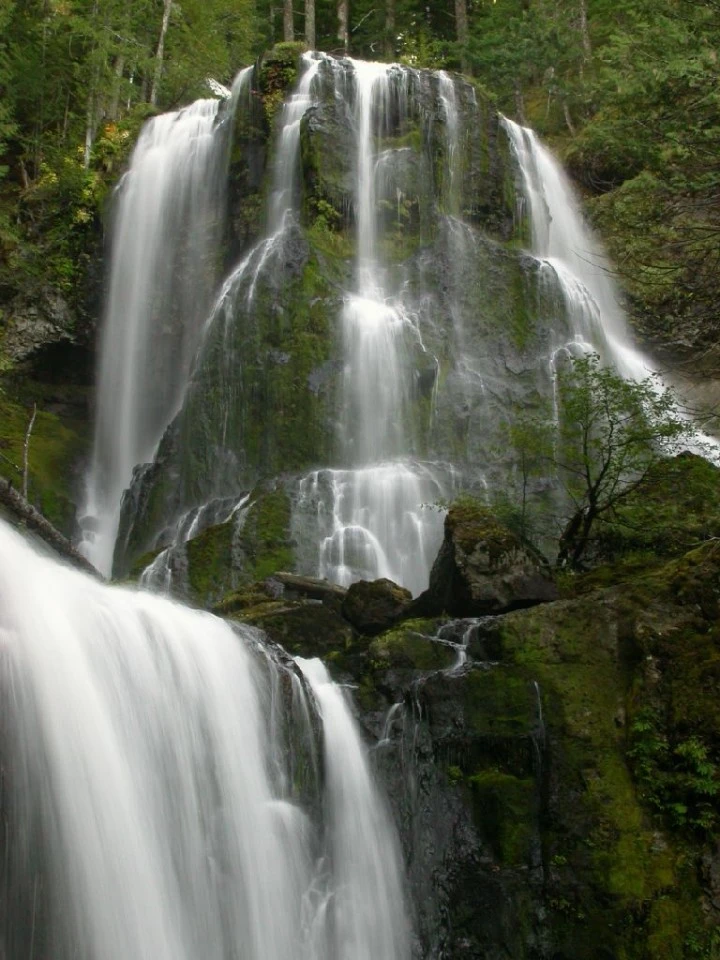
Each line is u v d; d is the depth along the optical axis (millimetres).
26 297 26047
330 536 17516
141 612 9312
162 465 20500
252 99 25594
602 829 9875
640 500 14438
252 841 9141
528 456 18266
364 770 10477
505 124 27016
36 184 29891
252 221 23891
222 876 8758
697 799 9945
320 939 9359
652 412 15656
